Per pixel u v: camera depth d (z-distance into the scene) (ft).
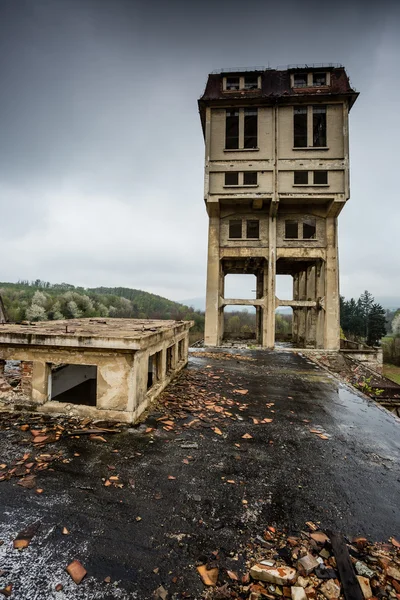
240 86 69.62
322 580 8.87
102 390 20.26
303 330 94.79
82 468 14.57
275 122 67.15
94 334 20.47
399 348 184.34
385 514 12.12
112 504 12.05
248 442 18.33
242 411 23.68
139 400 21.09
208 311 72.08
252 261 78.38
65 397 30.58
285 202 68.74
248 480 14.21
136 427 19.56
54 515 11.30
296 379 35.24
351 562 9.49
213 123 69.10
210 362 44.32
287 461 16.20
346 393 30.04
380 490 13.83
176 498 12.60
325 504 12.60
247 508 12.16
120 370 20.01
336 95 64.54
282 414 23.43
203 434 19.08
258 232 74.18
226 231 73.10
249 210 72.49
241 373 37.29
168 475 14.30
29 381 21.17
